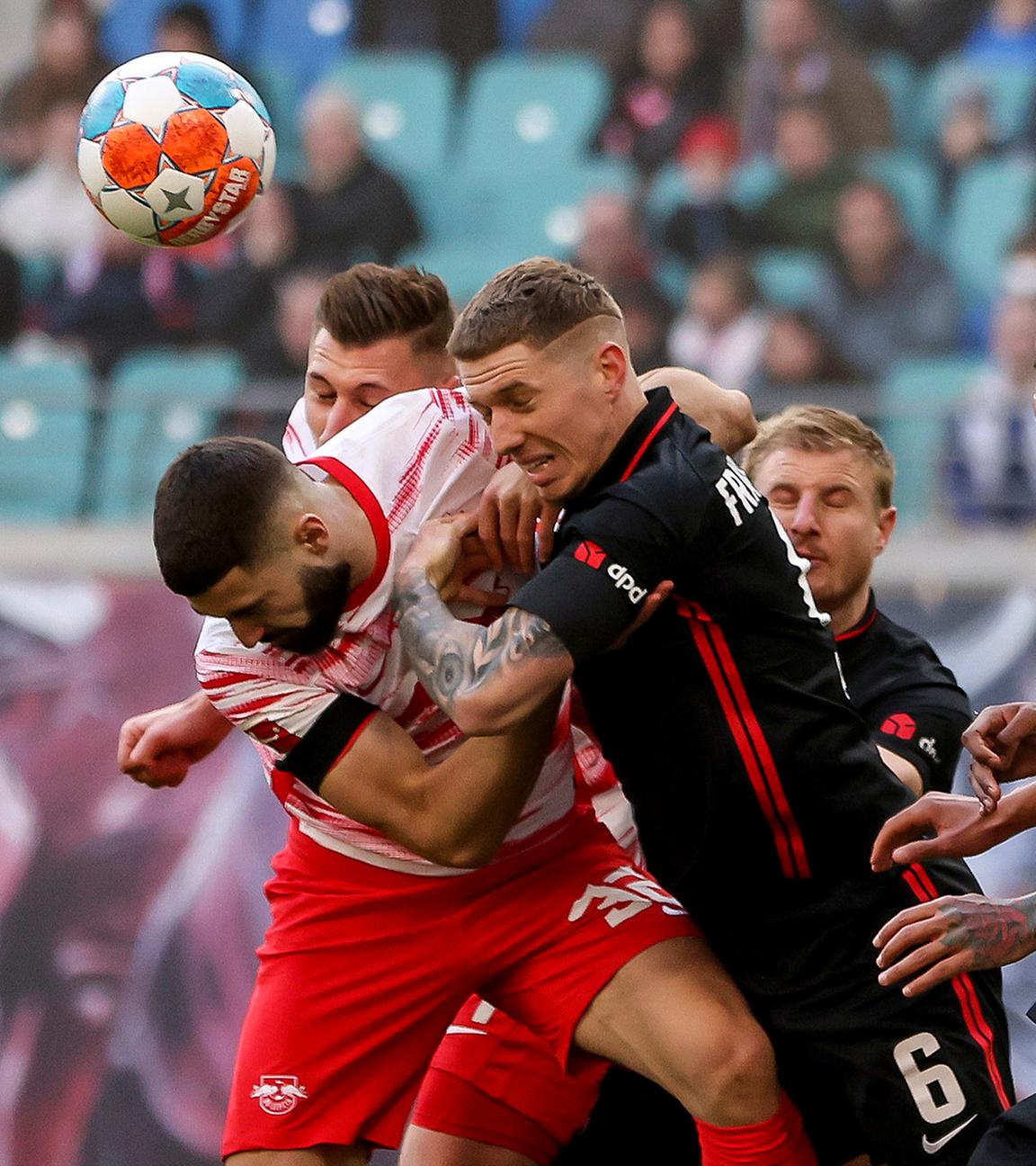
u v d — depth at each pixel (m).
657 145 35.75
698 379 10.63
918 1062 9.60
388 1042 10.79
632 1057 10.14
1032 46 35.66
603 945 10.30
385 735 9.64
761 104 35.34
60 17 36.53
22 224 33.97
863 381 31.97
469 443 10.05
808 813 9.54
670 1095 11.48
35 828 23.34
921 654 11.77
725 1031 9.70
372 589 9.53
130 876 23.12
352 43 38.03
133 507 28.28
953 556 25.22
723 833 9.59
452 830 9.52
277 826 23.11
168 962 22.91
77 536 26.47
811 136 34.34
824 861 9.66
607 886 10.53
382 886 10.66
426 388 10.57
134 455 28.34
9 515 28.36
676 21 35.78
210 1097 22.58
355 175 33.19
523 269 9.09
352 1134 10.77
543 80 36.81
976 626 23.78
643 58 36.03
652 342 32.09
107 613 24.02
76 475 28.39
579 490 9.27
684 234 33.88
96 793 23.41
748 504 9.45
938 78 35.47
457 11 37.94
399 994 10.73
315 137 33.19
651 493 9.00
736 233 33.72
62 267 33.53
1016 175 34.41
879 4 35.69
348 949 10.76
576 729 11.09
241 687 9.76
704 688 9.39
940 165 34.72
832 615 11.62
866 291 32.78
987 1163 8.88
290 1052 10.77
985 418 27.11
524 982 10.55
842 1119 10.18
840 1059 9.70
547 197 35.91
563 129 36.38
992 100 35.12
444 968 10.65
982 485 26.86
